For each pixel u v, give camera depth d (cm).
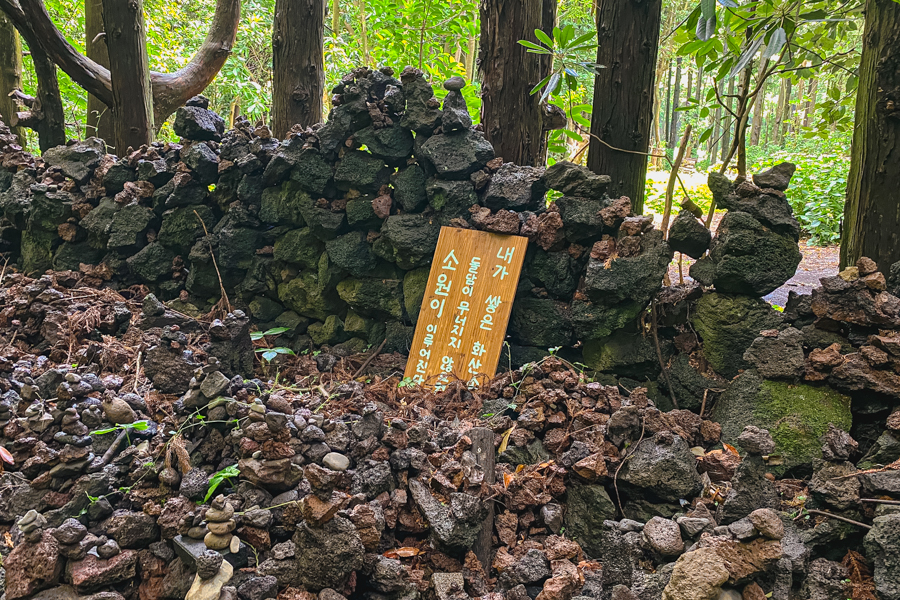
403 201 296
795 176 745
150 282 363
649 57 278
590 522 192
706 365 247
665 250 246
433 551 182
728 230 234
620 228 255
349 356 312
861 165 239
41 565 161
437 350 280
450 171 285
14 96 431
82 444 197
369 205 303
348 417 234
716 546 152
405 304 302
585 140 343
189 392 214
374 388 277
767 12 249
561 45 265
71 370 267
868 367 203
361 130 301
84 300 338
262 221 333
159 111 455
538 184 277
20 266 399
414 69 295
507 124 306
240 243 334
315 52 386
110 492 193
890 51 225
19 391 243
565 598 167
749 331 234
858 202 242
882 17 227
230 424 207
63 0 655
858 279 209
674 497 188
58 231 380
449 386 268
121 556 170
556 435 221
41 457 196
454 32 521
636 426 203
